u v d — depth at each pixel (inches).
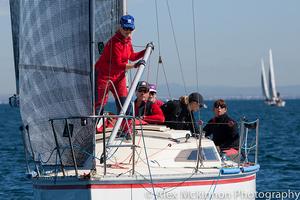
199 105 1273.4
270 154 2706.7
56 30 1081.4
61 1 1074.7
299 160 2452.0
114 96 1188.5
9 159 2573.8
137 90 1245.7
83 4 1053.8
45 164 1120.2
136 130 1184.2
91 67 1047.6
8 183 1860.2
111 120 1209.4
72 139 1077.8
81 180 1001.5
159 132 1184.2
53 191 1037.8
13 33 1267.2
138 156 1123.9
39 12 1102.4
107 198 1005.8
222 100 1327.5
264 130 4677.7
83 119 1048.8
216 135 1323.8
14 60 1253.7
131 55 1211.9
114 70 1161.4
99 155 1127.0
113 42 1154.0
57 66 1082.7
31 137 1126.4
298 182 1836.9
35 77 1111.0
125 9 1283.2
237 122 1299.2
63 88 1076.5
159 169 1095.0
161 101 1343.5
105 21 1263.5
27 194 1670.8
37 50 1107.9
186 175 1060.5
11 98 1240.2
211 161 1176.2
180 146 1167.0
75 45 1062.4
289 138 3786.9
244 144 1330.0
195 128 1301.7
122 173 1041.5
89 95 1050.7
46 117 1104.2
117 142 1151.6
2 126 6181.1
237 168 1141.1
